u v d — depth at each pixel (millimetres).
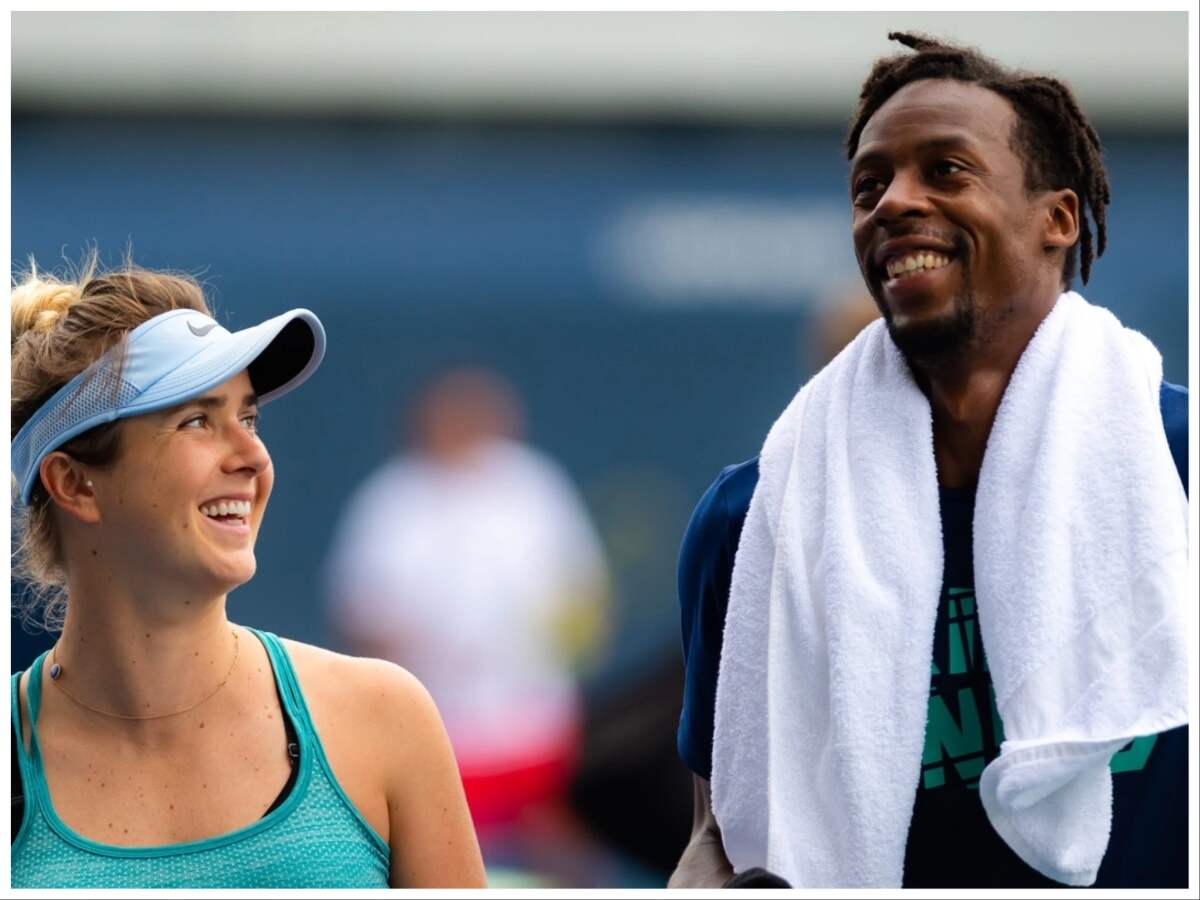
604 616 30875
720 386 35219
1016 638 10062
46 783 10445
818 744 10555
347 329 34719
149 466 10289
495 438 30406
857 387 11008
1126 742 9906
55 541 10695
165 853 10258
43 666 10789
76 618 10586
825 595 10508
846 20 35781
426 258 34969
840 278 35344
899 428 10742
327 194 35094
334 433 34438
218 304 34469
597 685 27734
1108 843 10180
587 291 35188
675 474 35125
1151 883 10180
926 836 10344
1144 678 9969
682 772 15625
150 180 34719
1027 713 9953
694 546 11602
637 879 15789
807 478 10945
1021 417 10477
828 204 35594
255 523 10648
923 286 10398
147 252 34438
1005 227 10422
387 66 35438
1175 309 34875
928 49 10844
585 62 35656
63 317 10555
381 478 30328
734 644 10969
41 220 34250
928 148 10430
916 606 10320
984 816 10258
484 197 35406
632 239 35344
